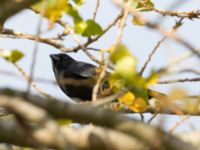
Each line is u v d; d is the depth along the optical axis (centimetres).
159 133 596
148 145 602
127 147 612
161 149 594
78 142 625
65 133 629
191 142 603
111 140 616
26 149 716
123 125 618
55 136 590
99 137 621
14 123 639
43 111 605
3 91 644
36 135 614
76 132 630
